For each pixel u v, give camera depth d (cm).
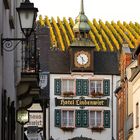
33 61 2769
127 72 6122
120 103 7056
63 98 8356
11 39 2039
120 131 7081
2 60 2053
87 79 8438
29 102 3175
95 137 8350
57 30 10300
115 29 11000
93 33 10475
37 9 2056
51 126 8281
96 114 8388
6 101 2259
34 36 2791
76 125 8338
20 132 3766
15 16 3122
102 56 8619
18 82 3055
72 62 8425
